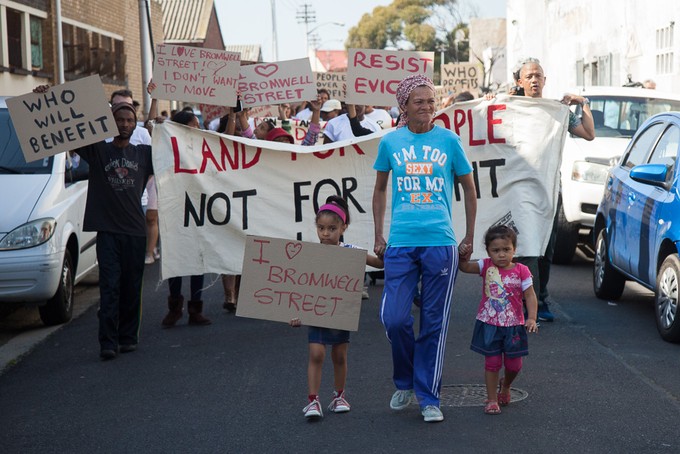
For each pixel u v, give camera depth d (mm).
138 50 40406
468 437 5820
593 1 29750
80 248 10406
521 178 8289
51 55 28547
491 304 6234
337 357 6340
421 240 6047
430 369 6141
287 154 8734
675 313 8055
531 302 6199
